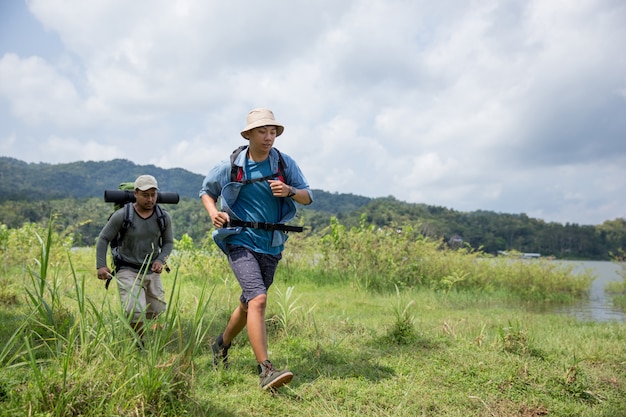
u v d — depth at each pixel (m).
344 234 13.59
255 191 4.23
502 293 13.05
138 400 3.06
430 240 14.81
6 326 5.54
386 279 12.65
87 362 3.34
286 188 4.11
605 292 15.48
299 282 12.73
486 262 14.92
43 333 4.66
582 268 15.97
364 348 5.44
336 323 6.55
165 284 10.77
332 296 10.44
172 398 3.20
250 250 4.17
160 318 3.83
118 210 5.24
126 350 3.42
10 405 2.92
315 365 4.66
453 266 13.92
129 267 5.23
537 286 14.12
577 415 3.96
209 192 4.39
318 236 14.08
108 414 2.96
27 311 5.88
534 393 4.30
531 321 8.27
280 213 4.34
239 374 4.30
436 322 7.46
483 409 3.95
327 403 3.80
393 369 4.69
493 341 5.75
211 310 6.77
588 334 7.11
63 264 12.15
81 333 3.52
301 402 3.80
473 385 4.38
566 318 9.07
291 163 4.42
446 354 5.21
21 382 3.33
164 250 5.38
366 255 13.16
